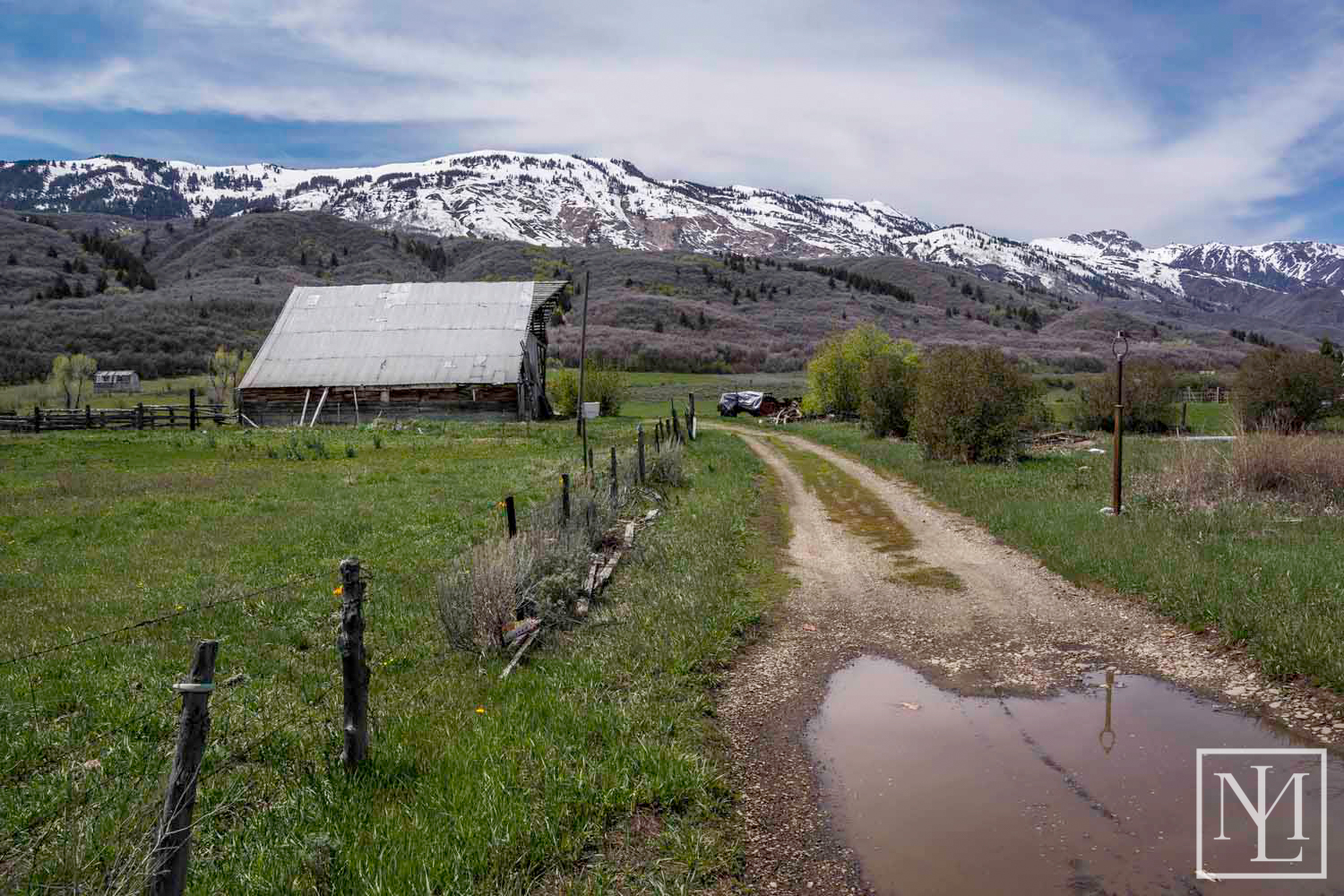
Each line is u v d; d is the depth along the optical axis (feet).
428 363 157.99
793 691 23.91
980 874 14.14
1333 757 17.94
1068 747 19.27
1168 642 26.32
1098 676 24.08
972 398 81.41
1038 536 41.98
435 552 42.37
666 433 113.50
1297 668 22.11
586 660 25.13
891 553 43.27
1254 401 109.70
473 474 77.51
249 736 19.72
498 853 14.39
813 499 65.16
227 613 30.83
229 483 71.82
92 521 52.44
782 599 34.63
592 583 33.96
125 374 318.86
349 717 17.76
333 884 13.43
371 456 97.66
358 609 17.99
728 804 16.96
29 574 38.01
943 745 19.77
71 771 17.94
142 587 35.29
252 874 13.64
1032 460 83.51
